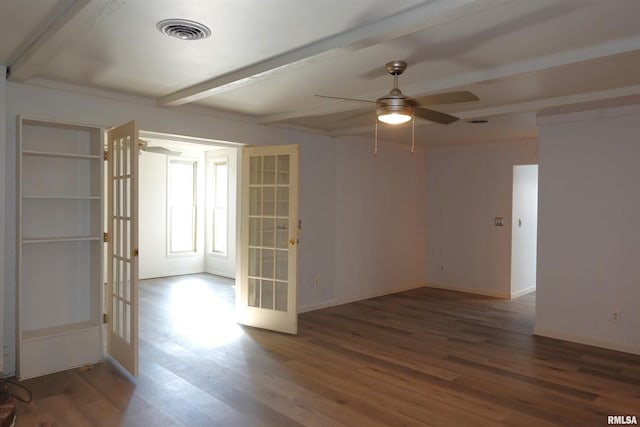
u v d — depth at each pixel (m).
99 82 3.74
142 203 8.02
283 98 4.27
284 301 4.84
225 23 2.51
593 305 4.54
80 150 3.99
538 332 4.86
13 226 3.57
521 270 7.12
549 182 4.80
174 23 2.51
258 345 4.37
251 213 5.10
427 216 7.75
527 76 3.36
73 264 3.98
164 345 4.34
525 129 5.75
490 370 3.79
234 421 2.85
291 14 2.38
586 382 3.55
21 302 3.47
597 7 2.29
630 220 4.32
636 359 4.12
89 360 3.80
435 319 5.50
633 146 4.30
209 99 4.31
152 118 4.32
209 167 8.73
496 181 6.95
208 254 8.79
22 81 3.49
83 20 2.32
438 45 2.85
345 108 4.42
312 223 5.84
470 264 7.23
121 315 3.86
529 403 3.16
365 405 3.10
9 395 3.20
